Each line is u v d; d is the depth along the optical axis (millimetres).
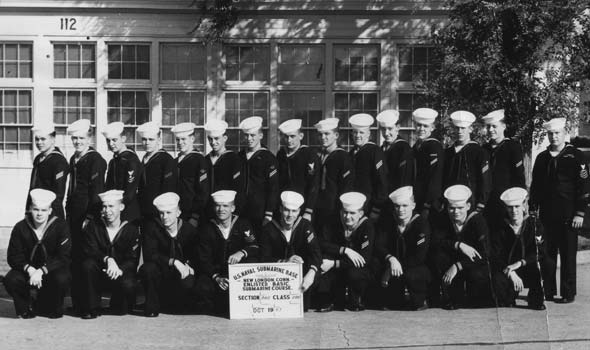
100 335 8180
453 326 8227
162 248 9164
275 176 9758
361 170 9875
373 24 15727
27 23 15836
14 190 15883
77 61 15930
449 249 9195
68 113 15930
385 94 15734
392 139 10016
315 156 9883
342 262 9172
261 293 8898
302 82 15844
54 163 9703
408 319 8633
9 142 15945
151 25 15766
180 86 15805
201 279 9188
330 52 15781
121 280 9070
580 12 12680
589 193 9477
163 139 15875
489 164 9695
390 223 9305
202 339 7984
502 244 9180
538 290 9078
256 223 9805
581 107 13188
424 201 9711
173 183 9789
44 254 9008
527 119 12492
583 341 7645
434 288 9305
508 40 12828
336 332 8094
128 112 15883
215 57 15758
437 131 12664
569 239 9484
